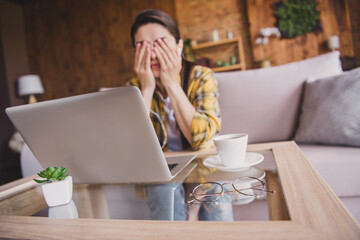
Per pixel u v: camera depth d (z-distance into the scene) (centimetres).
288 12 445
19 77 538
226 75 172
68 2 541
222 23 491
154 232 34
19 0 540
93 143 59
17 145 400
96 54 537
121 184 65
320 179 46
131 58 519
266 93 161
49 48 557
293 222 32
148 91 121
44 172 54
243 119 161
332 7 443
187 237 31
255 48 466
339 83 135
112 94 51
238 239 30
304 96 154
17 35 545
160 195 52
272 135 159
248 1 463
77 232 37
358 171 103
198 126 104
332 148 124
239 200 43
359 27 465
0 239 39
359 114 123
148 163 58
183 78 133
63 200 53
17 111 60
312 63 164
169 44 118
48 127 60
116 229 36
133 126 54
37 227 41
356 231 28
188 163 73
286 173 52
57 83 560
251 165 61
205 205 43
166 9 502
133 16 512
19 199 63
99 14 529
